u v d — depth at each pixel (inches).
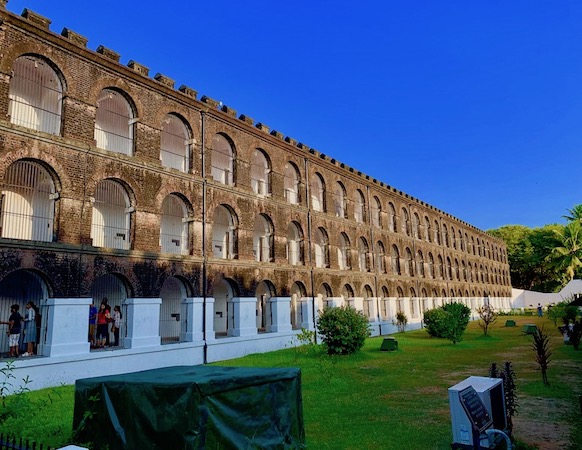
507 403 351.3
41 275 597.0
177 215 970.7
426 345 1027.3
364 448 333.4
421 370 676.1
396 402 474.6
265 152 1047.6
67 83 659.4
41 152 611.5
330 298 1192.2
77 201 644.7
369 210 1449.3
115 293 836.6
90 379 313.3
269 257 1014.4
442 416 415.5
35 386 553.3
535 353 832.9
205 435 256.7
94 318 704.4
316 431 377.1
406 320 1465.3
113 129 845.2
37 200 730.2
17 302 692.1
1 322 615.8
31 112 725.9
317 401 482.3
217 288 1098.7
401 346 1005.8
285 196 1190.3
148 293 721.0
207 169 873.5
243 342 876.6
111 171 699.4
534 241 3139.8
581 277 2844.5
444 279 1964.8
